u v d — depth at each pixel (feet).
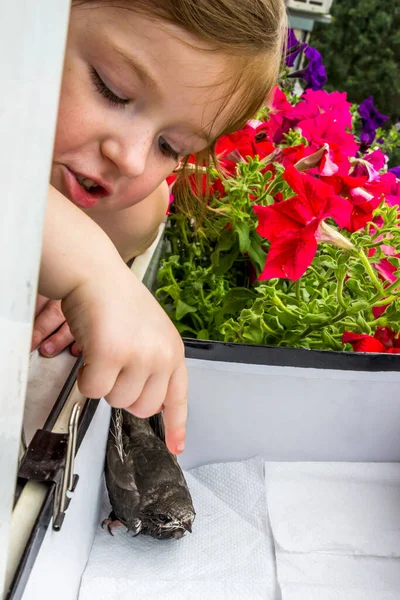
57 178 2.49
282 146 4.31
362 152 5.53
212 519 2.91
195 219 3.87
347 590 2.68
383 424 3.02
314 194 2.86
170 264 3.84
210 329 3.61
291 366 2.73
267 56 2.42
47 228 1.54
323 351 2.72
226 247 3.84
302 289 3.45
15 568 1.47
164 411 1.77
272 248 2.92
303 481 3.12
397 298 3.14
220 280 3.67
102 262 1.57
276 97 4.47
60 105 2.24
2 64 0.73
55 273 1.53
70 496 2.02
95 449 2.45
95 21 2.07
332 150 3.60
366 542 2.88
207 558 2.72
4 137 0.76
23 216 0.87
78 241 1.56
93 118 2.24
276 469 3.15
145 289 1.66
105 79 2.19
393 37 12.25
